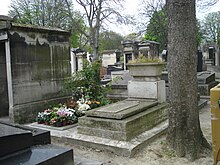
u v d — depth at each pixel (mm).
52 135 4918
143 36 29578
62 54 7184
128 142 4203
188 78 3791
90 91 7090
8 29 5695
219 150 3143
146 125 4879
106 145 4207
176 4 3748
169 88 3975
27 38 6160
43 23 25578
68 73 7398
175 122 3900
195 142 3789
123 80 9484
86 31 25172
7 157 2590
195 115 3842
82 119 4785
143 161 3768
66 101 7188
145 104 5484
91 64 7484
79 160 3496
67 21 24797
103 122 4496
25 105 6137
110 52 36875
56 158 2766
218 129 3131
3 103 6906
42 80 6598
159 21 27703
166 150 3936
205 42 37688
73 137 4676
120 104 5512
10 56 5781
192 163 3584
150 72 6066
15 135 2684
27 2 26156
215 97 3123
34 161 2564
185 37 3746
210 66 22562
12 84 5852
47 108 6660
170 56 3902
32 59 6312
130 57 23438
